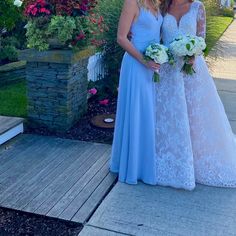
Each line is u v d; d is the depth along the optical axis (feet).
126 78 11.35
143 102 11.33
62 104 15.24
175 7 11.35
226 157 11.91
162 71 11.34
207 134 11.80
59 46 15.01
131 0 10.79
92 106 18.63
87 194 11.25
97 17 16.84
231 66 27.78
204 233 9.61
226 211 10.55
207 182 11.89
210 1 23.58
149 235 9.51
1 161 13.11
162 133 11.55
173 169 11.60
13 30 23.82
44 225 9.95
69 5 14.69
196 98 11.72
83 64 16.46
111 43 20.48
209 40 23.00
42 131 15.65
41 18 14.71
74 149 14.15
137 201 10.93
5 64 21.20
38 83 15.19
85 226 9.84
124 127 11.57
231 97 20.84
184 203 10.89
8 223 10.02
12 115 16.20
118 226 9.84
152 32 11.18
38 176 12.21
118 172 12.28
